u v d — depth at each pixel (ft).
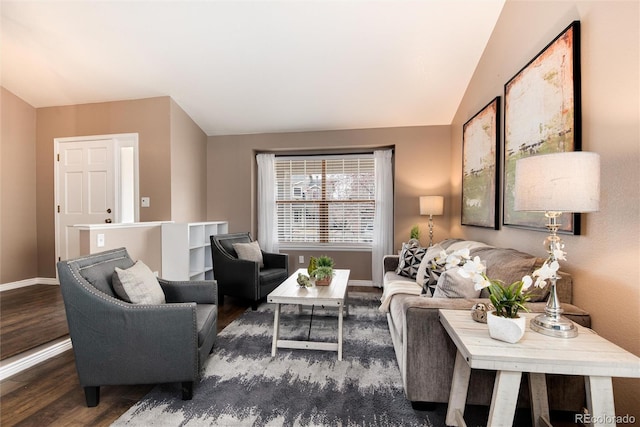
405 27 9.04
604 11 4.97
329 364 7.16
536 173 4.13
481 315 4.67
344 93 12.09
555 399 4.96
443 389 5.29
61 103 13.37
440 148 13.79
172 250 11.68
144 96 12.62
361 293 13.50
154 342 5.65
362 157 15.39
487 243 9.62
